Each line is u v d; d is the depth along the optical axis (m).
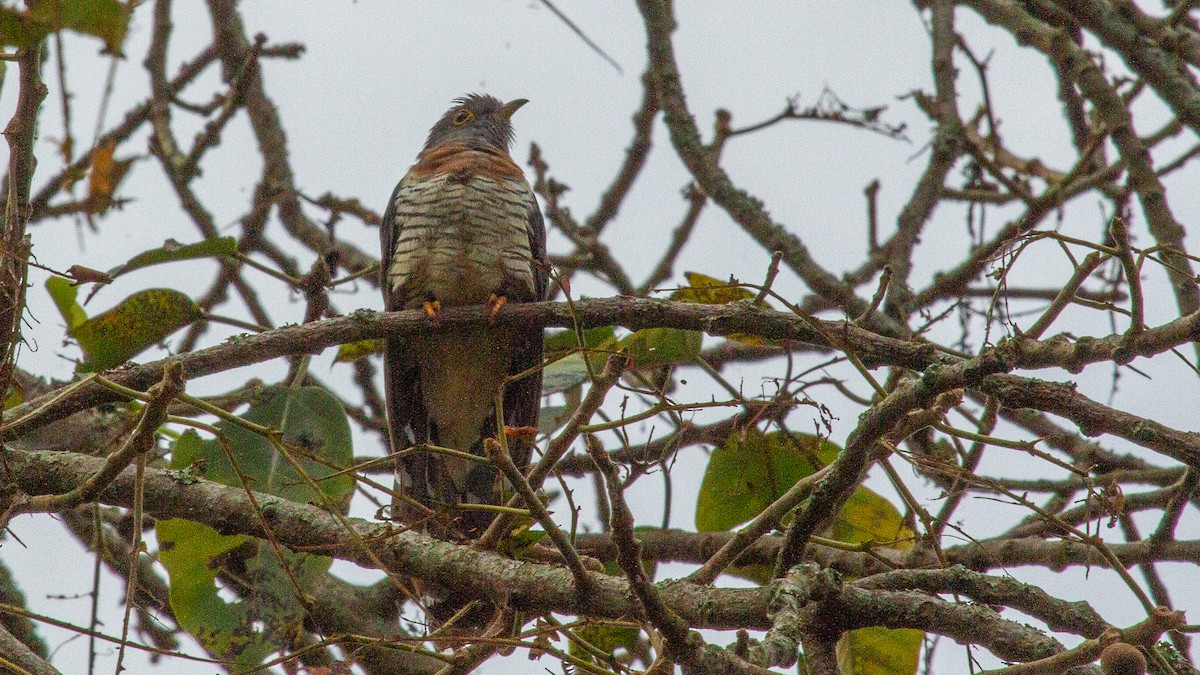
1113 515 7.36
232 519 8.30
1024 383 7.52
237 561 9.46
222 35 15.04
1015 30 12.52
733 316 8.58
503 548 8.20
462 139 13.06
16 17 4.15
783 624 6.37
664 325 8.88
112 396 8.10
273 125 14.81
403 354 11.48
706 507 10.40
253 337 8.65
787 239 12.92
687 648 5.89
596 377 7.67
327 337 8.89
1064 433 12.01
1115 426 7.43
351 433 9.30
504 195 11.79
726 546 7.90
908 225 13.15
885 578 7.34
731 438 10.23
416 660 10.94
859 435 7.02
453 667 7.44
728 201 13.24
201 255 8.74
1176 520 8.84
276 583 8.54
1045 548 9.52
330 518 8.27
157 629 10.34
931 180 13.37
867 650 9.13
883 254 14.11
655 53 13.85
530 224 12.18
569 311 9.10
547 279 12.65
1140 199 11.02
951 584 7.29
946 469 7.79
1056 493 11.12
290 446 7.39
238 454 9.17
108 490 8.32
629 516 5.97
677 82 13.75
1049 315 7.30
